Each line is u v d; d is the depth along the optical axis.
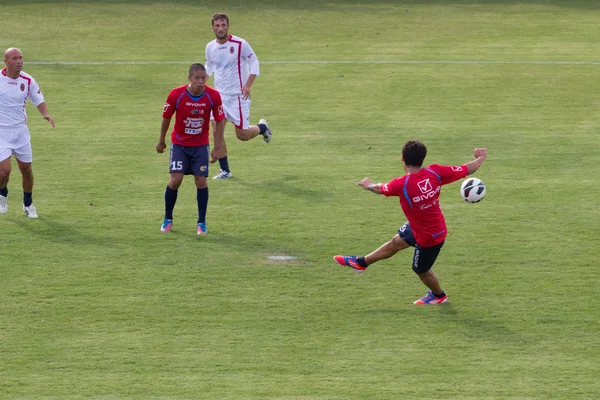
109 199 43.16
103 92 67.81
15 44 85.06
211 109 37.06
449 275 33.59
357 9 104.88
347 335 28.56
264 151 52.50
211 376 25.77
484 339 28.22
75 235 38.00
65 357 26.92
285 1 109.00
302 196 43.72
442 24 97.00
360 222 39.81
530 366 26.38
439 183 29.30
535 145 53.47
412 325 29.31
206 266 34.53
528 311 30.31
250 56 46.34
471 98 66.19
